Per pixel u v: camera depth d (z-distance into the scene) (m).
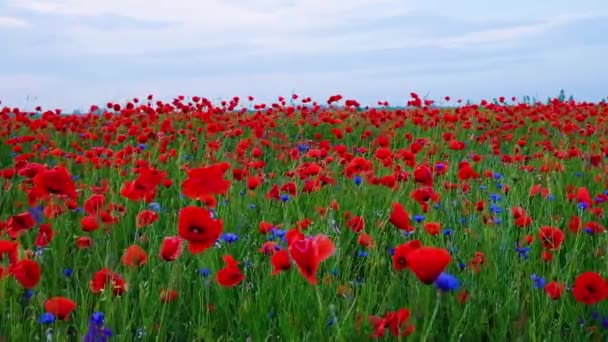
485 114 14.27
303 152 8.19
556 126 10.98
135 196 3.09
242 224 4.47
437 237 3.93
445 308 2.80
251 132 10.86
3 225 3.48
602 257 3.59
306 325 2.74
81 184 5.77
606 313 2.96
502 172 7.14
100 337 2.33
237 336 2.84
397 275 3.06
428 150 8.13
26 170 3.53
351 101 12.11
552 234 3.32
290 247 1.84
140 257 2.77
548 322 2.83
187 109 11.42
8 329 2.64
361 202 4.91
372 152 8.98
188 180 2.48
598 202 4.93
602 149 7.47
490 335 2.74
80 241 3.59
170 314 3.12
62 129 9.95
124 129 10.82
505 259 3.54
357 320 2.46
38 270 2.42
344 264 3.61
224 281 2.58
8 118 11.03
